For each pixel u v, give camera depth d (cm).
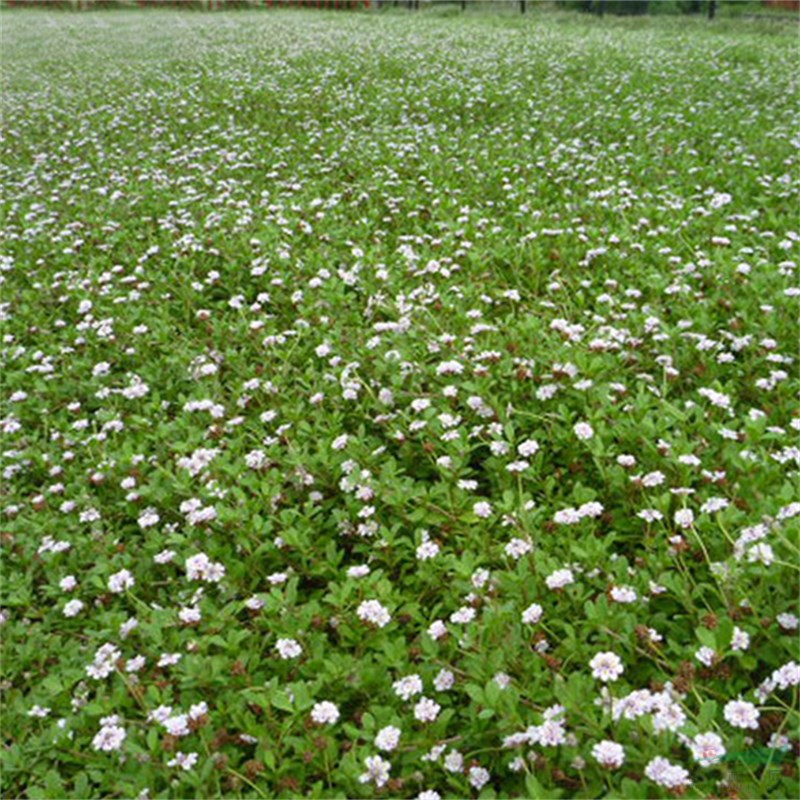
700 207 661
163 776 255
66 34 2792
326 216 712
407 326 475
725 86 1191
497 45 1800
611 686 244
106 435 445
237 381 459
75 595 338
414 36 2084
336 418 405
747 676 247
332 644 299
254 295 597
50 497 405
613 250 579
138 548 361
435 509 334
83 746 275
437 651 271
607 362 413
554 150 872
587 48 1686
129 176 933
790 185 686
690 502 321
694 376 415
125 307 572
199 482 381
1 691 302
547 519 334
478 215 670
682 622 274
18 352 536
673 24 2278
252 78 1514
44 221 781
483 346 436
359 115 1152
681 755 231
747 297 477
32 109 1395
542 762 230
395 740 241
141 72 1738
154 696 272
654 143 889
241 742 263
